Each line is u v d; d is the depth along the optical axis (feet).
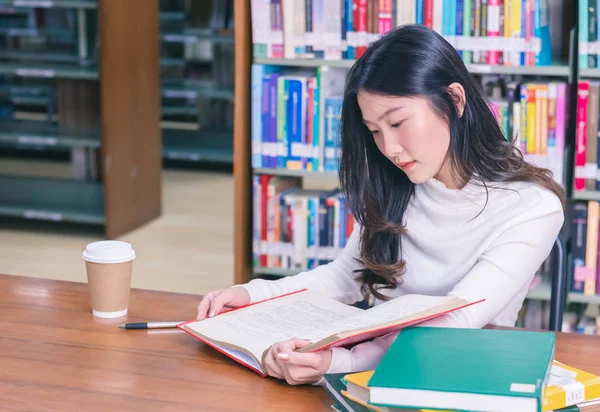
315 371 4.48
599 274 10.62
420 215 5.86
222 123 21.93
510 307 5.81
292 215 11.40
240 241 11.73
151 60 17.53
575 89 10.96
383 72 4.99
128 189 16.96
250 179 11.87
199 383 4.57
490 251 5.41
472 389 3.69
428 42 5.05
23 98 23.25
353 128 5.66
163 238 16.61
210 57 22.16
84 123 17.44
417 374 3.87
